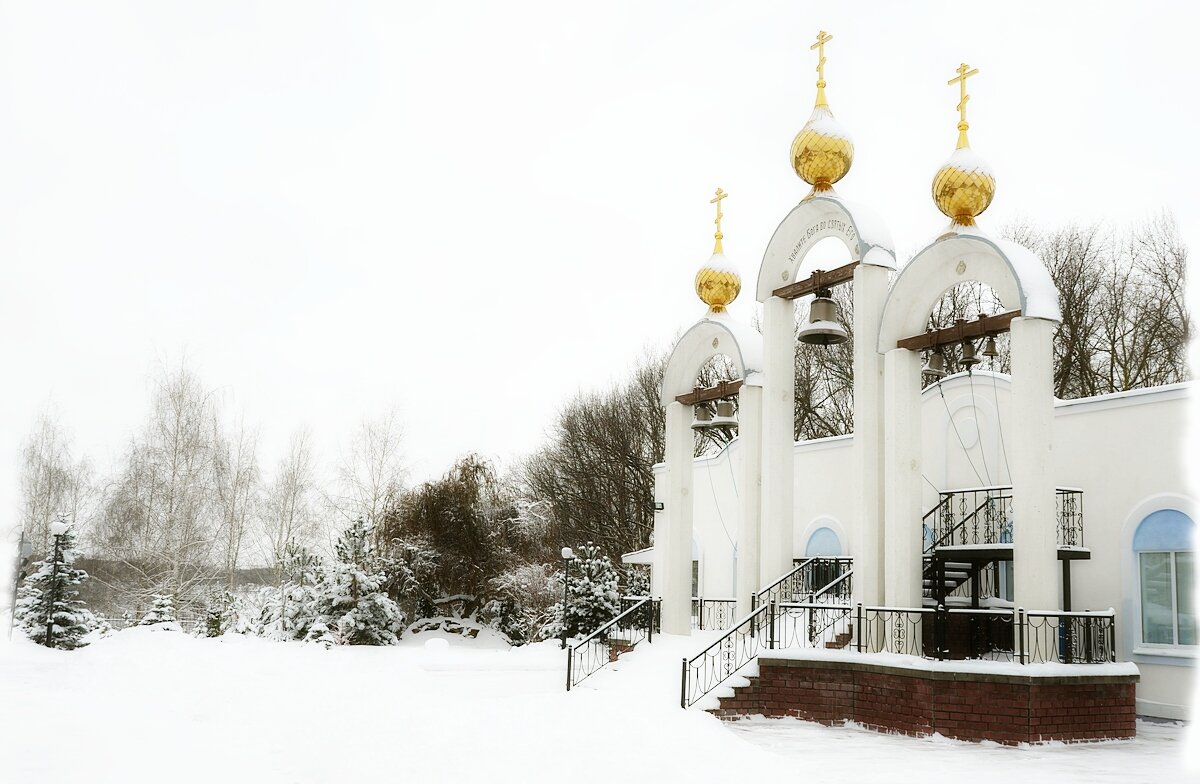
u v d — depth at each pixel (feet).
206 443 123.75
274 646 75.46
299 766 31.27
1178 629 53.01
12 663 63.82
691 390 73.51
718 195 75.82
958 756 40.50
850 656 49.98
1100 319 106.63
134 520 120.16
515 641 100.17
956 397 66.64
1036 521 47.39
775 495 61.36
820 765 37.58
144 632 84.33
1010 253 50.16
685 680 51.44
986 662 46.14
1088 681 44.80
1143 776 35.78
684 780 28.71
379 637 92.84
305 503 130.93
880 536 55.88
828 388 127.03
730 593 86.69
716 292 73.20
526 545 109.40
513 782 28.12
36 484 136.05
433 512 106.32
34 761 30.32
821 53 63.93
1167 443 54.54
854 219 58.03
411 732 33.91
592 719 35.86
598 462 151.43
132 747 33.22
